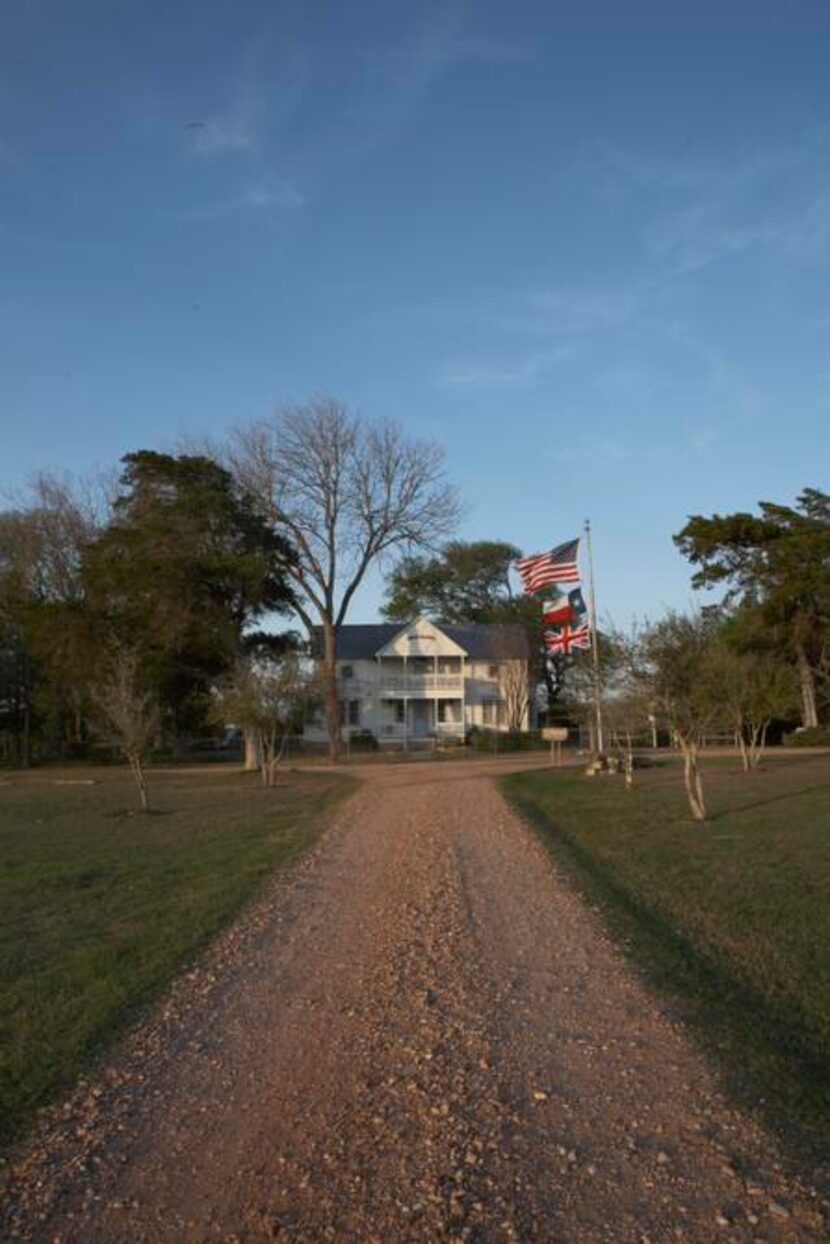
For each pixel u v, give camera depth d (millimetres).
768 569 43469
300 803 25734
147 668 40719
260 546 45375
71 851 17109
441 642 66000
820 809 20406
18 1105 5879
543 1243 4191
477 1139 5203
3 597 50875
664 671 19719
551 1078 6023
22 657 50781
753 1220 4320
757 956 8805
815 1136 5098
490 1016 7285
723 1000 7496
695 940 9516
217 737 62969
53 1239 4391
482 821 19625
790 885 12102
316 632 64500
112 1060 6590
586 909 10984
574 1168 4840
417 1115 5543
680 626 22938
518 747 57250
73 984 8453
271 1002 7824
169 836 19125
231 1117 5621
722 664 20875
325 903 11844
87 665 41406
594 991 7840
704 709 19750
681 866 13734
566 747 58500
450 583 81750
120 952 9547
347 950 9477
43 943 10086
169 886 13383
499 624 71125
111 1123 5582
